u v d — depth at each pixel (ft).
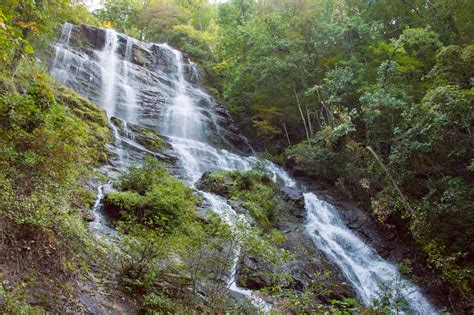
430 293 36.24
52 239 16.85
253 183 45.01
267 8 76.48
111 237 22.45
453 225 36.88
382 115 47.06
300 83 70.13
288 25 70.38
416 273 39.14
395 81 53.67
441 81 42.45
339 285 32.30
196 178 47.65
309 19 70.44
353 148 51.67
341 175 56.39
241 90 78.48
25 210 16.66
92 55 69.92
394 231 45.34
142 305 17.20
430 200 38.91
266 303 21.65
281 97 72.38
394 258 41.93
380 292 33.37
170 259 21.25
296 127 78.48
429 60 58.80
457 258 36.55
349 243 42.16
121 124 50.06
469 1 51.13
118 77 68.64
